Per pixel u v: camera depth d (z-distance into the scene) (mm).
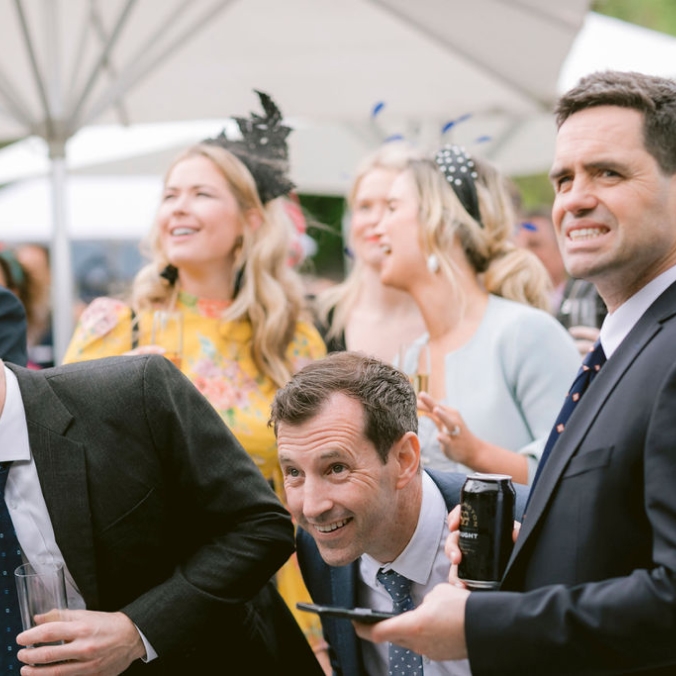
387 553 2701
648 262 2094
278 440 2533
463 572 2246
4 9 5922
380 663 2859
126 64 6133
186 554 2939
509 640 1923
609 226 2066
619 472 1972
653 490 1873
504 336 3867
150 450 2764
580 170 2088
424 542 2703
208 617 2740
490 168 4273
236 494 2826
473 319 3982
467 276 4078
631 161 2049
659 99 2064
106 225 10984
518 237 5488
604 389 2061
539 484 2115
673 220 2086
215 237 4176
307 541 2992
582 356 4176
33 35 6023
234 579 2775
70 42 6059
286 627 3176
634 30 7871
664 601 1806
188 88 6500
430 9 6094
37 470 2697
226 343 4199
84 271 11195
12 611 2701
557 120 2188
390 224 4035
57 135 5973
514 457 3602
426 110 6617
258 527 2826
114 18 6004
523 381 3811
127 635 2631
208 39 6363
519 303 4008
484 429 3812
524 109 6633
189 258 4172
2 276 6785
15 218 10805
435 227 3979
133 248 11297
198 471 2793
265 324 4219
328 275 10766
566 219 2129
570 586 1980
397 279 4035
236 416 4086
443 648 1994
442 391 3914
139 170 9039
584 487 2012
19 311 3934
